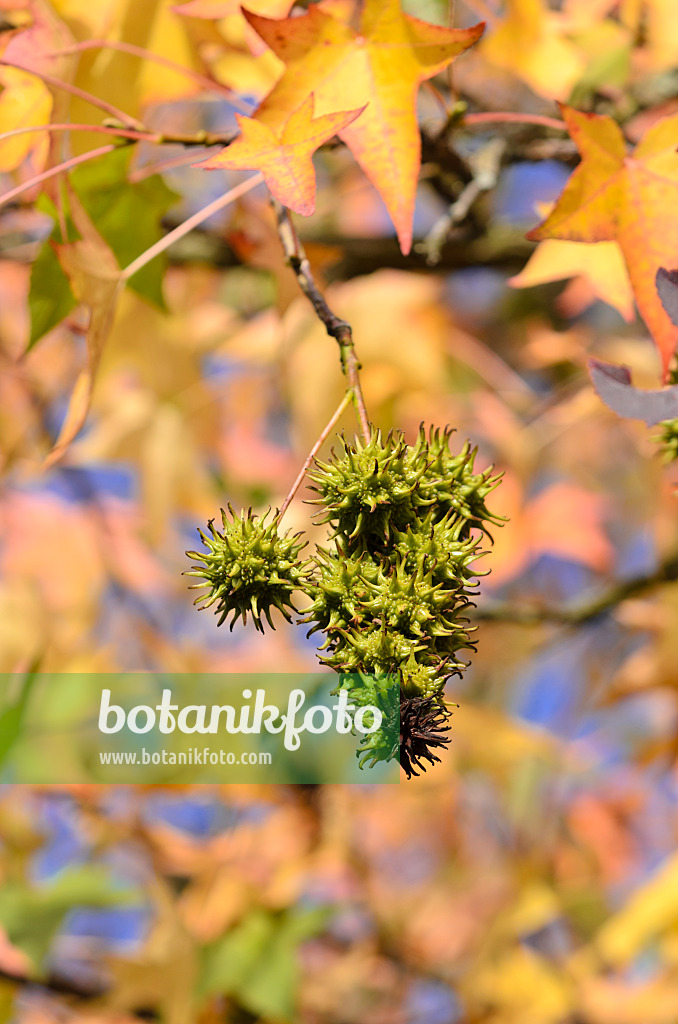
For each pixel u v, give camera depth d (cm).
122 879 369
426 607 148
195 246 374
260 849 384
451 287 529
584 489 445
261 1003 328
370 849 476
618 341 424
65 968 371
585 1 315
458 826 489
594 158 181
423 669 145
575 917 431
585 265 250
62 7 236
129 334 387
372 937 461
